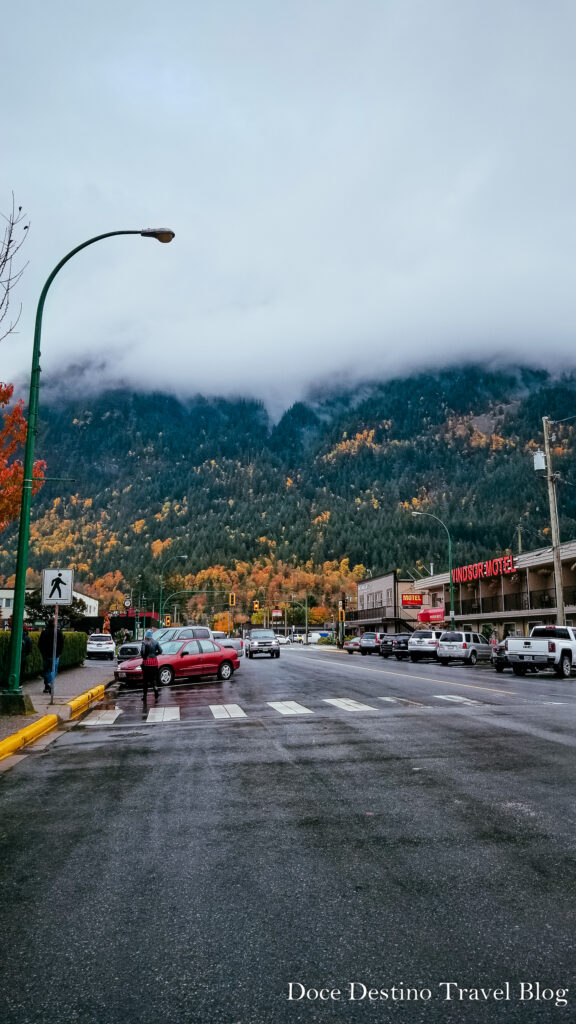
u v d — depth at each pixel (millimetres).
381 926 3859
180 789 7297
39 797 7102
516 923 3871
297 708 14719
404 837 5477
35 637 23344
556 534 32094
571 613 40531
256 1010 3061
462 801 6539
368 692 18203
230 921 3961
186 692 19719
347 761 8617
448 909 4074
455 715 13031
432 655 41656
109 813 6387
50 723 12609
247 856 5098
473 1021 2955
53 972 3418
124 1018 3014
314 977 3324
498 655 29500
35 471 15352
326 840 5441
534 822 5812
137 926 3922
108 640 51094
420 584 64812
